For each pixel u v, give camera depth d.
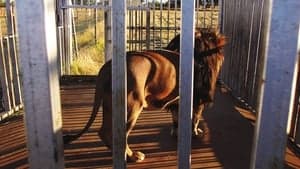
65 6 8.30
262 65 1.76
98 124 5.53
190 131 1.87
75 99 6.97
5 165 4.14
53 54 1.78
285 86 1.71
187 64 1.78
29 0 1.64
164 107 4.15
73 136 3.37
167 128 5.32
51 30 1.75
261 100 1.76
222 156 4.45
